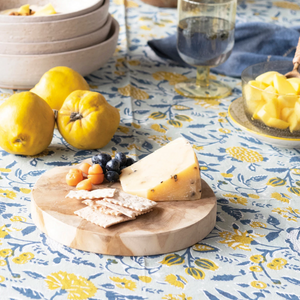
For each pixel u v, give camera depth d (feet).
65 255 2.06
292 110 2.84
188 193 2.28
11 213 2.36
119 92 3.96
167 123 3.50
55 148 3.08
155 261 2.05
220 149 3.15
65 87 3.19
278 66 3.42
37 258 2.04
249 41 4.55
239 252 2.13
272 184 2.75
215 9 3.54
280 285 1.94
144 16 5.91
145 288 1.89
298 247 2.19
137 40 5.20
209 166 2.92
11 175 2.73
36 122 2.78
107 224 2.03
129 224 2.08
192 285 1.91
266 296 1.87
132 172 2.45
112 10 6.04
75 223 2.07
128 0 6.46
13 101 2.79
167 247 2.08
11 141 2.77
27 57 3.45
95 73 4.33
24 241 2.15
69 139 2.95
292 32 4.45
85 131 2.89
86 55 3.68
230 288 1.91
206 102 3.89
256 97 2.91
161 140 3.23
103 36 3.91
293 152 3.15
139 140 3.21
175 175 2.24
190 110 3.73
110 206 2.11
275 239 2.24
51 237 2.17
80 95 2.94
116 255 2.07
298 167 2.96
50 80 3.18
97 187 2.35
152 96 3.96
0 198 2.48
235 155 3.08
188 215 2.17
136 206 2.09
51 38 3.52
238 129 3.46
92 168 2.36
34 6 4.40
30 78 3.58
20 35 3.43
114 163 2.41
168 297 1.84
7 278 1.91
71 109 2.91
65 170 2.55
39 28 3.43
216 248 2.15
